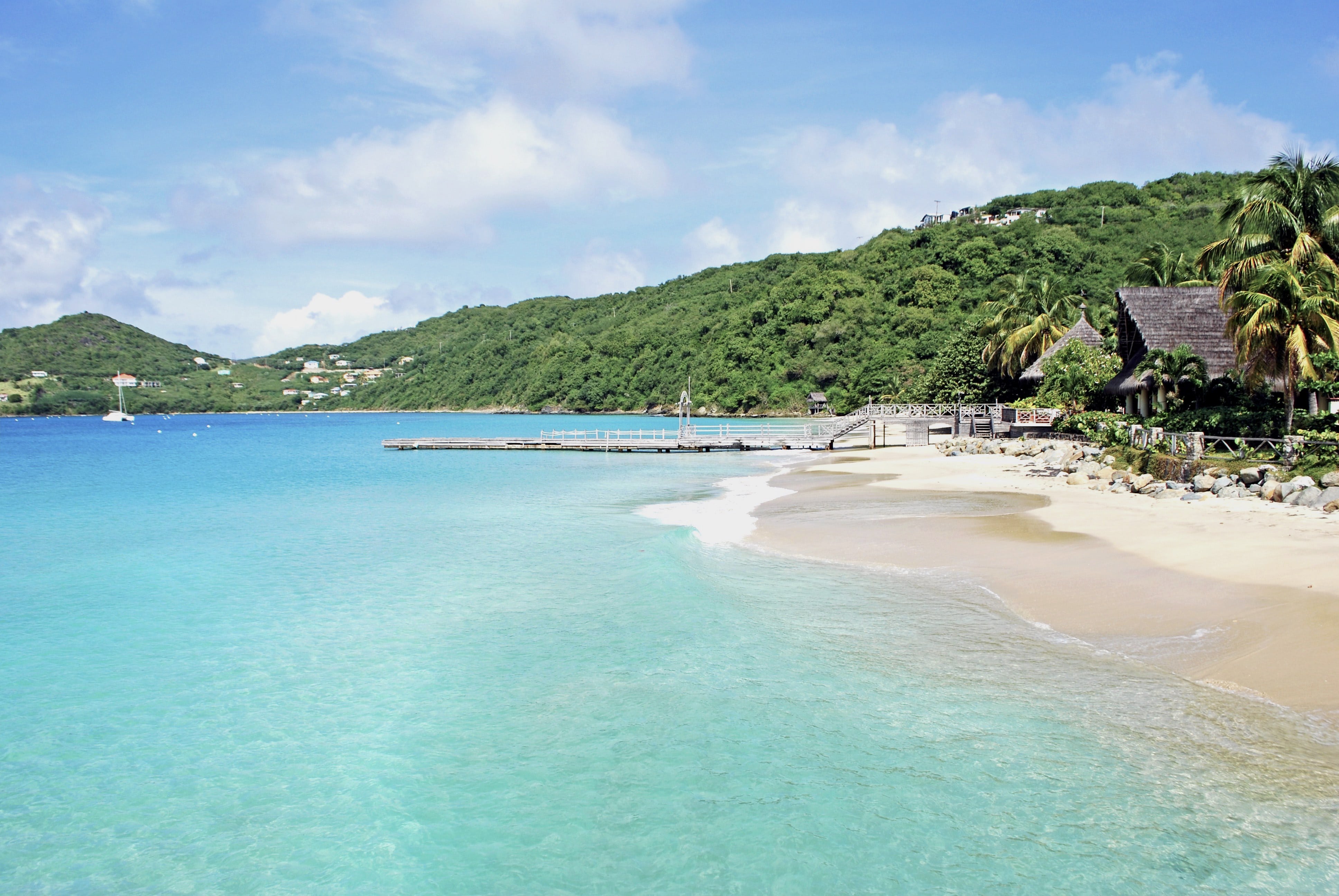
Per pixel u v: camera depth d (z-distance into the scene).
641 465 43.88
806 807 7.55
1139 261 51.59
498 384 197.25
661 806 7.69
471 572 16.97
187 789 8.31
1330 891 6.12
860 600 13.66
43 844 7.45
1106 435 32.44
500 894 6.59
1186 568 14.21
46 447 73.75
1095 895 6.21
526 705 9.95
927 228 134.00
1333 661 9.62
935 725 8.96
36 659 11.97
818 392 112.94
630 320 193.00
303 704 10.21
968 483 29.16
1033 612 12.66
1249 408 29.53
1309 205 30.73
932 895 6.32
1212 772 7.73
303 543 20.80
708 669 10.77
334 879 6.89
